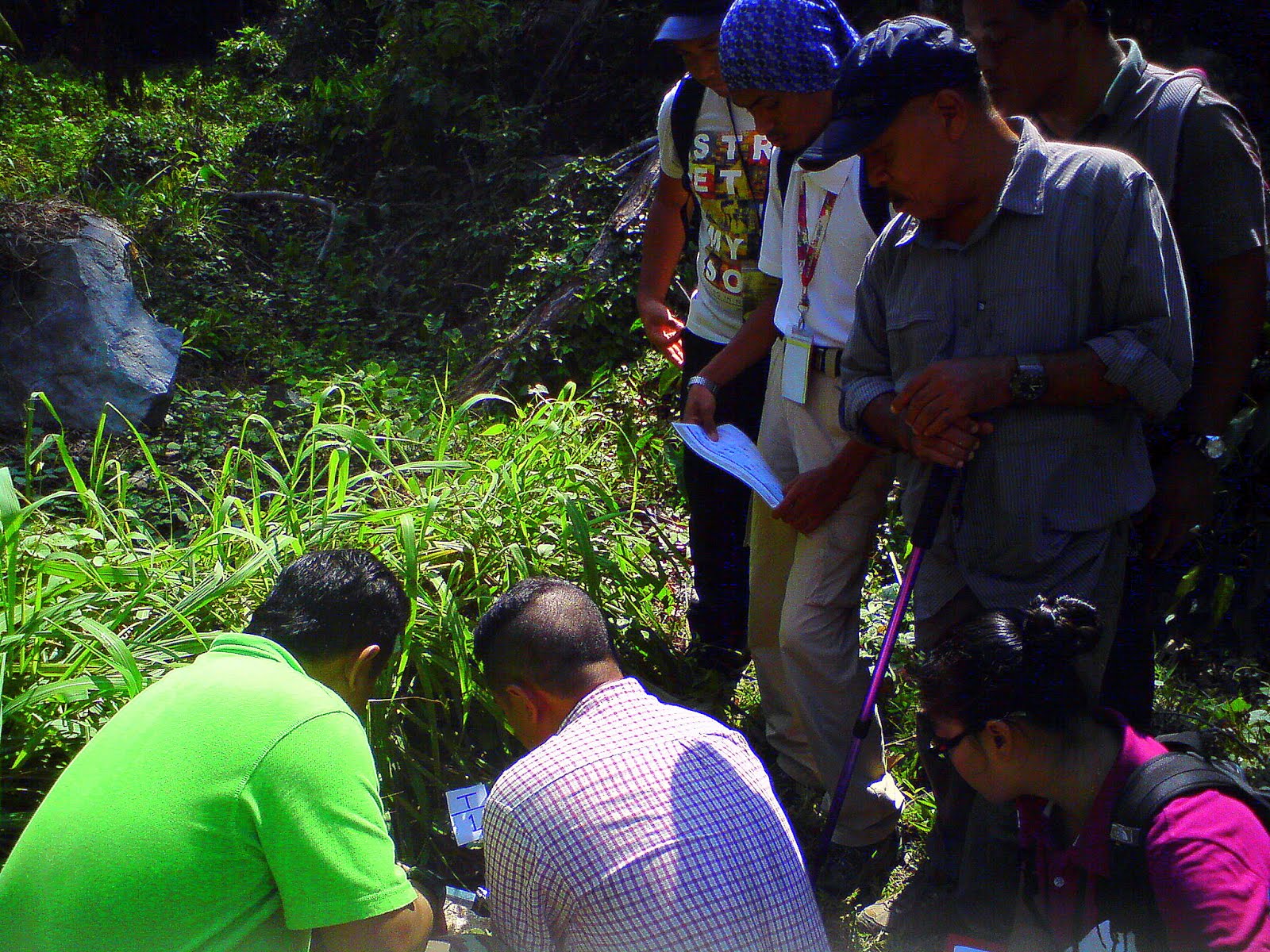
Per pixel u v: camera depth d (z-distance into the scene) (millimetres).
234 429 5516
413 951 1975
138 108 11789
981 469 2492
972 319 2457
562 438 4176
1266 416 3494
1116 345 2332
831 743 3074
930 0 5555
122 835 1831
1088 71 2635
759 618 3352
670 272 4105
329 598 2109
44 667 2764
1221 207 2543
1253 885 1733
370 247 7836
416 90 8008
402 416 4898
